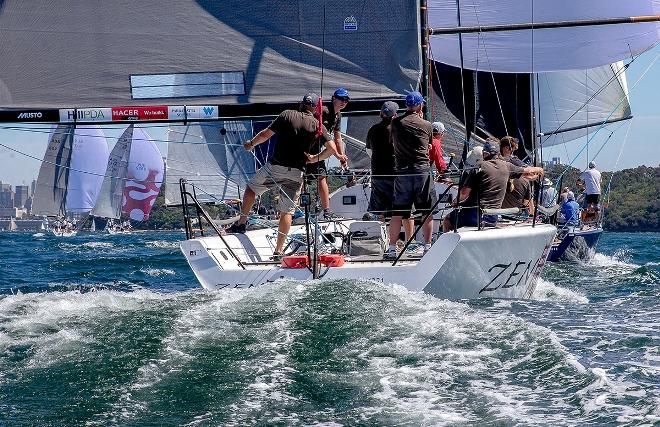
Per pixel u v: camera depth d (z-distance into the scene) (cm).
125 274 5462
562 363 2092
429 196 3231
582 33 6175
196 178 8275
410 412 1773
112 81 3503
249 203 3447
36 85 3475
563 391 1912
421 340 2286
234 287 3064
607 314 2969
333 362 2095
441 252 2933
